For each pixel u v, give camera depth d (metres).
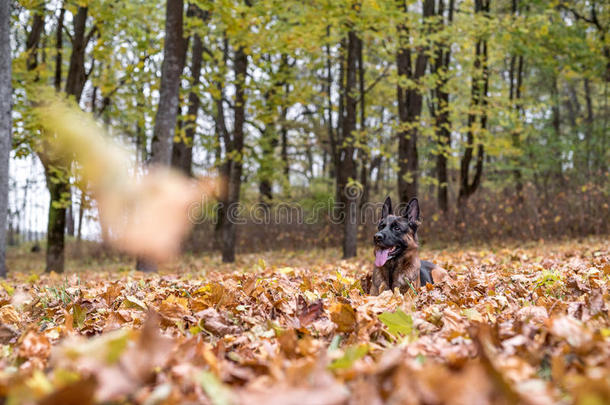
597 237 16.27
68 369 2.11
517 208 18.14
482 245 17.52
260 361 2.33
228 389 1.91
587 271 6.07
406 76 16.77
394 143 23.41
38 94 11.52
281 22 13.26
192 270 12.95
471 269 7.64
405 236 5.77
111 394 1.59
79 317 3.96
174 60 11.16
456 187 29.19
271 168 24.70
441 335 2.95
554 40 17.83
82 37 14.66
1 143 10.20
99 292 5.96
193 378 2.01
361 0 12.55
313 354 2.59
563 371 2.02
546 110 25.66
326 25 13.01
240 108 16.75
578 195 17.80
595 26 19.55
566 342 2.43
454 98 24.00
